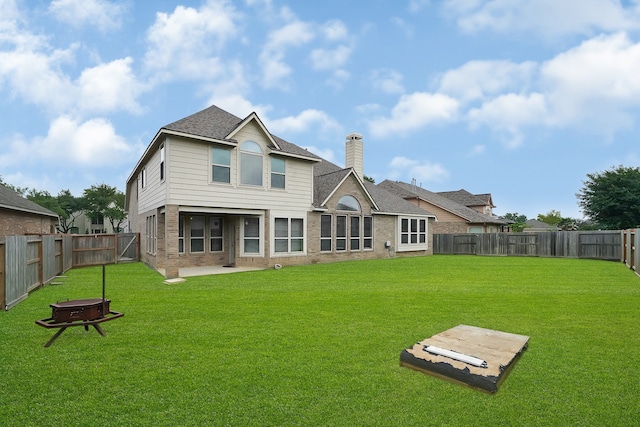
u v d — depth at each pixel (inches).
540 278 488.4
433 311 287.3
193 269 594.6
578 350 199.8
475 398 146.3
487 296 351.9
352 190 774.5
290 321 256.2
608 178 1277.1
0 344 209.3
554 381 161.3
